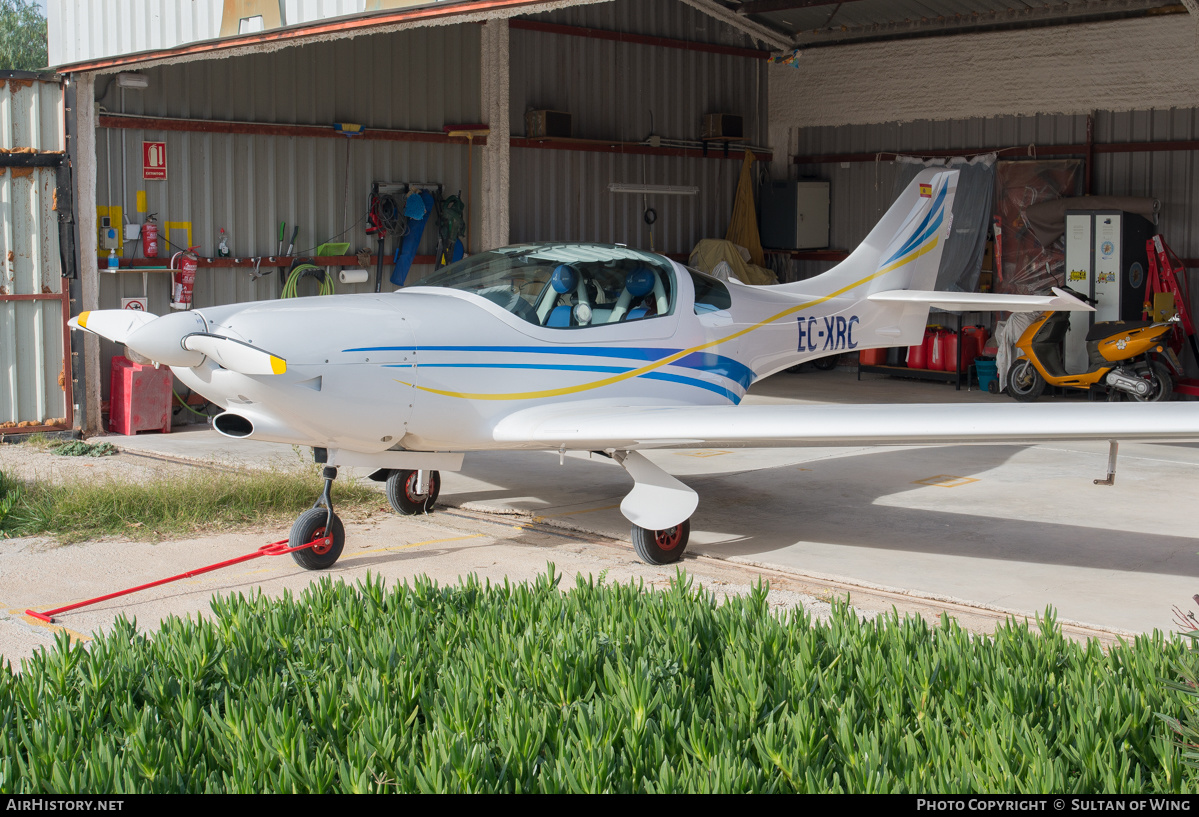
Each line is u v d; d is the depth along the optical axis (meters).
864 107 13.31
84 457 7.77
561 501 6.46
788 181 13.78
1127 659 2.81
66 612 4.31
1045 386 10.91
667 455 8.04
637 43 12.77
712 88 13.65
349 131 9.88
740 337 6.31
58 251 8.34
